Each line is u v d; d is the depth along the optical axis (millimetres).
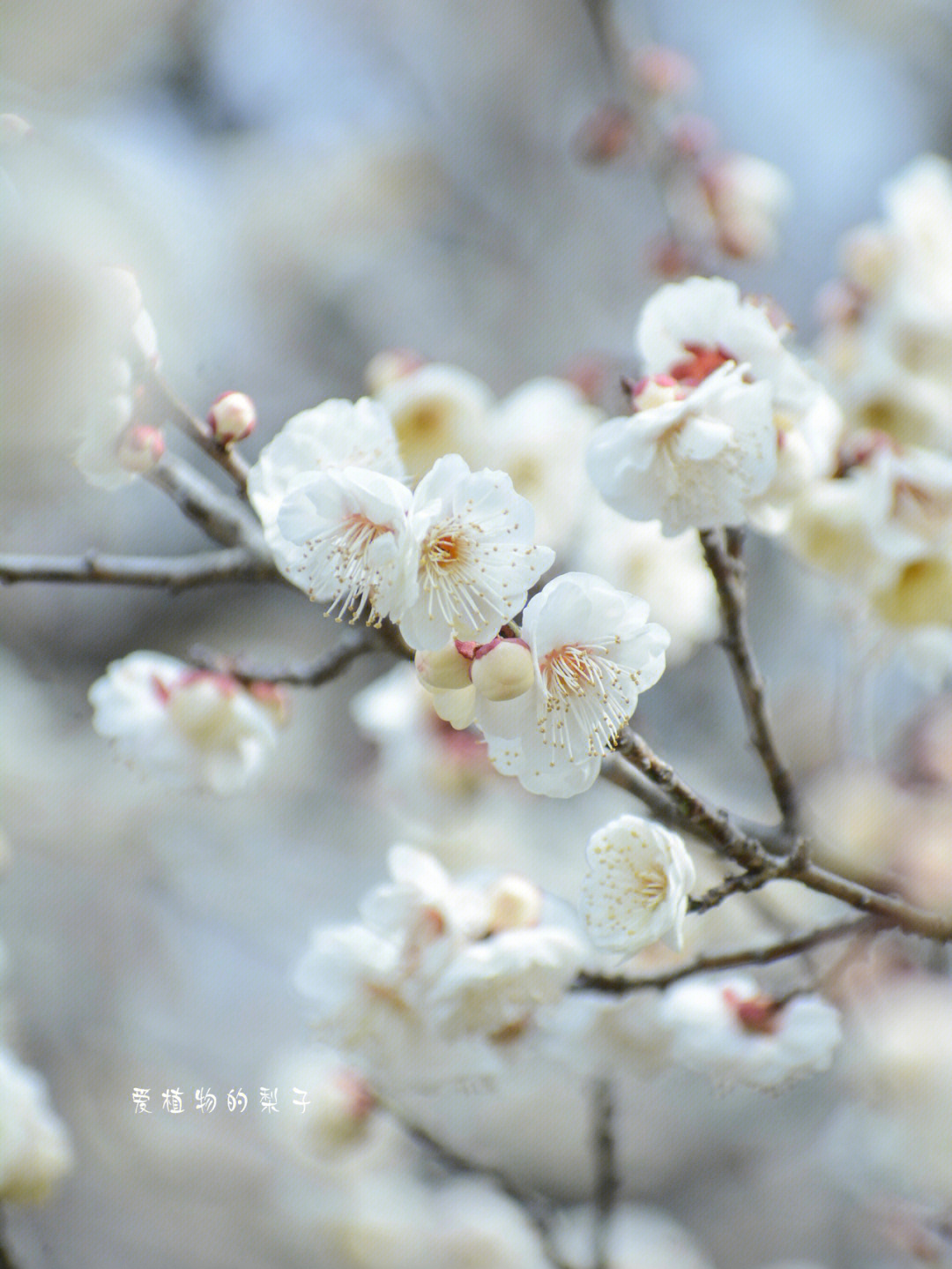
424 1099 1176
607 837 615
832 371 721
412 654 661
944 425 710
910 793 729
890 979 705
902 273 719
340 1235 978
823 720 967
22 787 1162
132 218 602
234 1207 1148
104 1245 1111
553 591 600
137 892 1186
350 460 624
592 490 724
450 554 597
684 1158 1271
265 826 1223
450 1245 965
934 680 713
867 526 676
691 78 814
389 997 658
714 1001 657
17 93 604
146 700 675
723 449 619
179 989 1224
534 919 651
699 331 634
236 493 665
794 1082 661
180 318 631
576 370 752
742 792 989
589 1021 669
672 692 1054
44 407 584
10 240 582
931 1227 737
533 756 604
